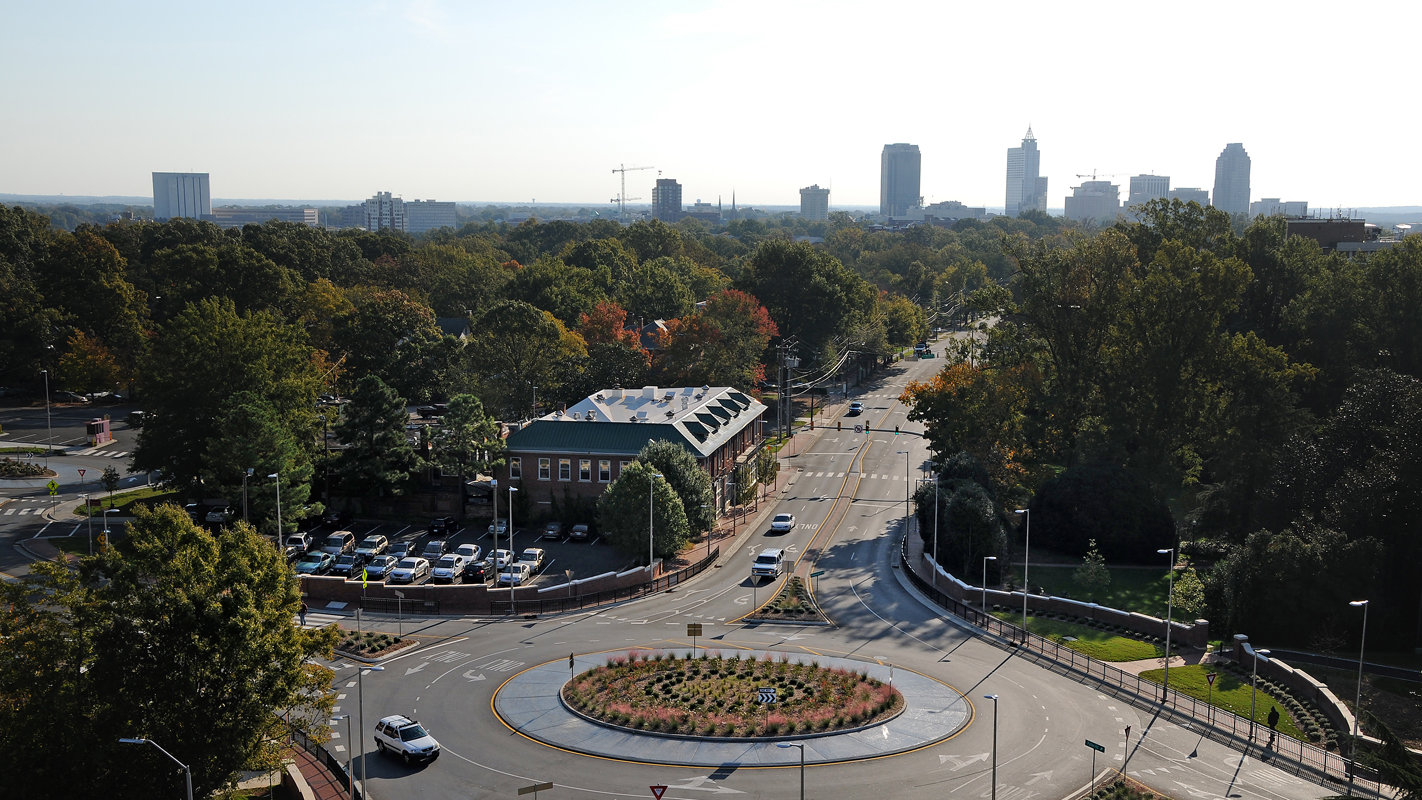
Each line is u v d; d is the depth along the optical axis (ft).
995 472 336.70
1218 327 375.86
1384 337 346.95
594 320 509.35
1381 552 235.40
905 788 157.89
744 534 333.01
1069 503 317.01
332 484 339.36
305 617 243.60
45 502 331.16
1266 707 197.67
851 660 217.36
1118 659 225.56
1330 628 232.73
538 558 283.18
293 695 138.51
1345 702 201.16
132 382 490.90
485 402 395.55
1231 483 307.58
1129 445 343.46
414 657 216.54
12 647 125.08
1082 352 378.32
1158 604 269.23
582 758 167.43
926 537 308.60
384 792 154.40
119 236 645.51
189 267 520.83
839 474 420.77
